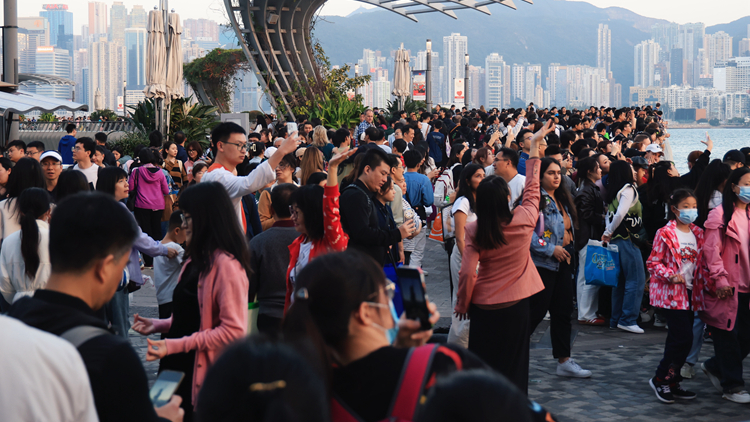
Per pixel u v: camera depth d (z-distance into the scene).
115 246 2.08
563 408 5.11
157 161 10.05
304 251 4.21
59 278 2.05
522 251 4.50
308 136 13.55
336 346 1.82
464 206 6.23
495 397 1.26
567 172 9.10
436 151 14.67
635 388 5.57
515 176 6.37
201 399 1.29
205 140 19.73
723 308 5.30
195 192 3.24
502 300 4.48
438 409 1.27
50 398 1.67
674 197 5.48
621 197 7.00
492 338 4.52
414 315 2.05
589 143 11.05
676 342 5.29
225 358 1.30
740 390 5.29
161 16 18.98
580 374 5.79
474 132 17.47
